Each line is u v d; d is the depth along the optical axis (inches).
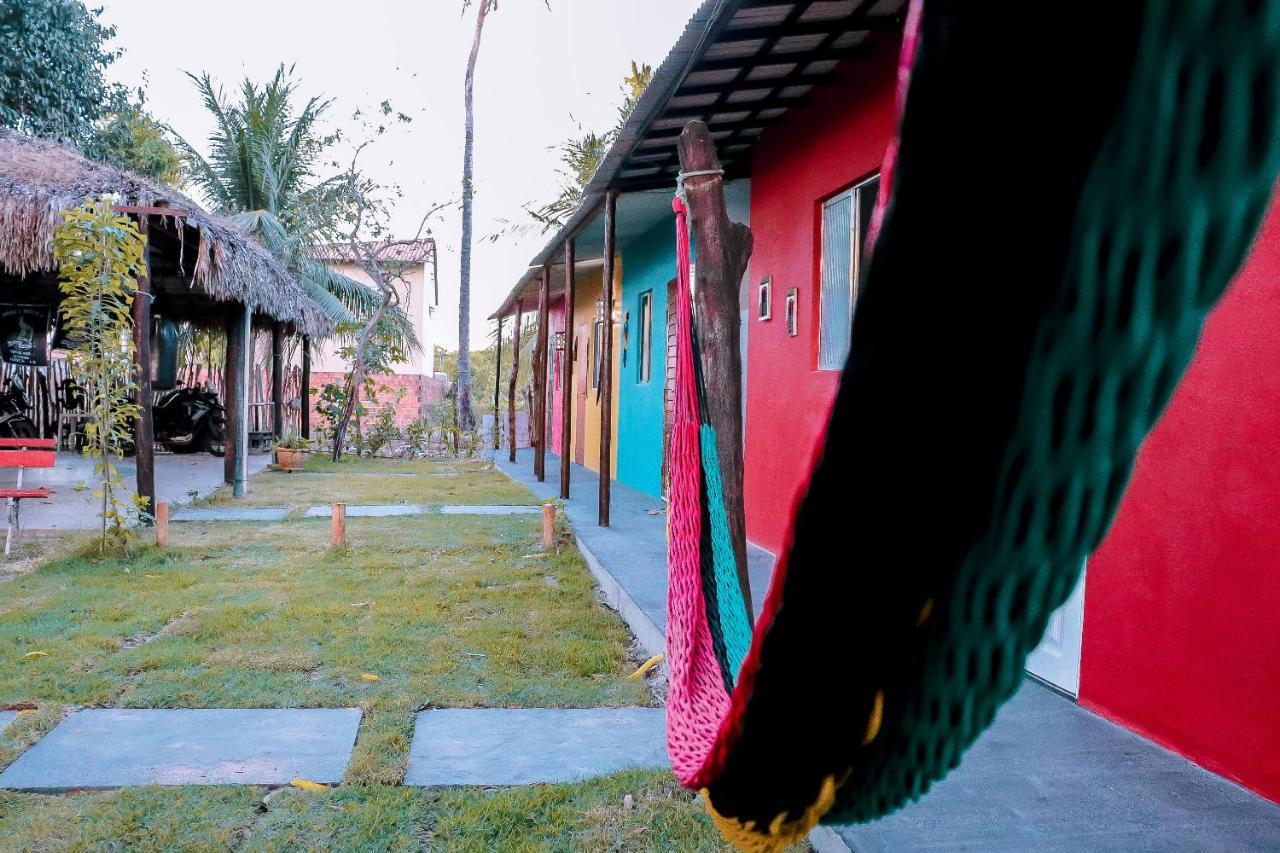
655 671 167.9
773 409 255.4
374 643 178.9
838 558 25.9
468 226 807.1
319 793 116.6
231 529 313.1
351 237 696.4
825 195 219.3
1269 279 105.8
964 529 23.3
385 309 701.3
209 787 117.3
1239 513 110.3
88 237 253.8
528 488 447.8
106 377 257.0
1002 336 20.9
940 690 26.9
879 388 23.2
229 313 413.4
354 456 690.8
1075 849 96.1
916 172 21.4
